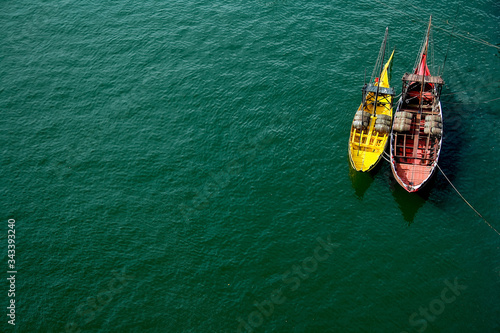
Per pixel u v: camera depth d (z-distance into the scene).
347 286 43.38
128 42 74.62
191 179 54.38
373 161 52.88
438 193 50.56
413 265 44.78
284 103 62.91
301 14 77.38
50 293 44.38
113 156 57.69
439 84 54.62
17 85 68.50
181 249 47.47
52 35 77.38
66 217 51.12
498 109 59.06
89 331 41.44
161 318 42.06
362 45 70.75
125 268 46.09
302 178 53.50
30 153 58.66
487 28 72.12
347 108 61.22
